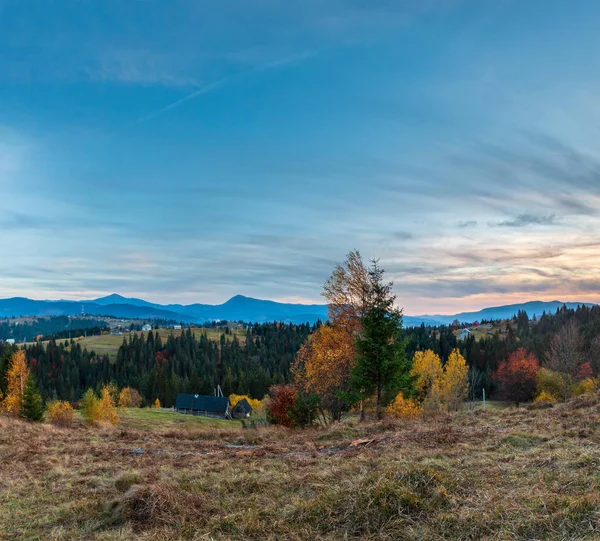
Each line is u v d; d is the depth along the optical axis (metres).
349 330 23.59
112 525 7.34
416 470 7.42
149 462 12.22
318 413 24.89
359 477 7.82
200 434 19.34
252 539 6.23
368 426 16.56
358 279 23.08
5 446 15.09
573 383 59.84
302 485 8.25
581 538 5.00
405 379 20.91
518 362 74.19
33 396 38.38
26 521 7.95
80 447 15.03
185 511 7.29
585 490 6.34
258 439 17.19
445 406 42.56
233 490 8.46
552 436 10.94
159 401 104.56
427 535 5.62
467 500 6.51
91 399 40.25
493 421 15.23
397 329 20.94
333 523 6.38
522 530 5.43
